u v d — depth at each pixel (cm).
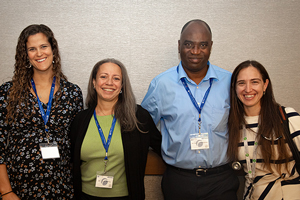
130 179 165
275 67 233
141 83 232
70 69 229
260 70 163
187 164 173
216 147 171
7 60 229
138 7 224
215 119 172
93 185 169
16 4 223
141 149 174
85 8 224
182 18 226
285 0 228
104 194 167
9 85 167
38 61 164
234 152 170
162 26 226
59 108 170
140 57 229
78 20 225
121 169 169
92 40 227
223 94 179
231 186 174
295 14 229
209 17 227
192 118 173
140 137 174
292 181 159
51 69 176
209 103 175
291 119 158
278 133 157
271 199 159
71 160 192
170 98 180
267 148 158
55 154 161
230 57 231
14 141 162
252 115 171
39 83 173
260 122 165
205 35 165
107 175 166
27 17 225
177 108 176
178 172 178
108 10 224
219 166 175
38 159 158
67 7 223
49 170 160
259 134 162
